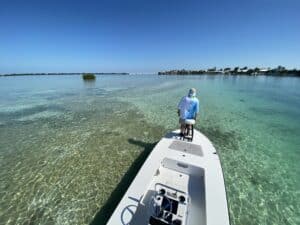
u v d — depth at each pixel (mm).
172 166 4855
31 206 4500
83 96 21578
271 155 7184
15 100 19312
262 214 4352
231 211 4434
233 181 5574
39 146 7820
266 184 5449
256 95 22344
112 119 11695
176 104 16406
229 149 7688
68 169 6094
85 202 4617
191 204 3850
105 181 5445
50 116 12617
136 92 25234
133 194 3670
